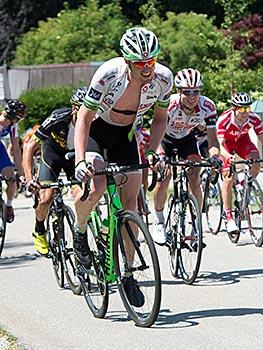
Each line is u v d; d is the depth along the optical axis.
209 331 10.74
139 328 10.99
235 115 18.11
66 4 80.56
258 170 18.22
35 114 55.25
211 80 50.12
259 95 47.31
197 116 15.42
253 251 17.00
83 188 10.91
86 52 73.75
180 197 14.12
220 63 50.75
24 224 23.16
